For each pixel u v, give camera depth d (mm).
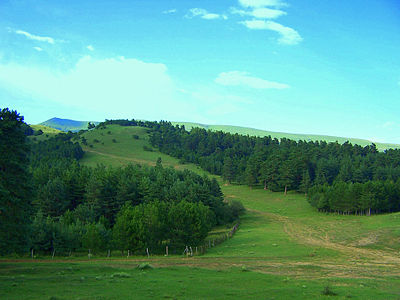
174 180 142125
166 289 25766
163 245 71875
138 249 60781
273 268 41750
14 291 23250
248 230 101062
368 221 112062
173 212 71000
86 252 67562
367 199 127875
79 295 22625
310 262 48969
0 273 30938
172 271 36344
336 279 34375
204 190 115938
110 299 21844
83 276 30766
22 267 35219
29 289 24109
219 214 116875
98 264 40938
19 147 40469
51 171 128875
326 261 50625
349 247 68688
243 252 62156
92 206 95500
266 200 169000
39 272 32312
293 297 24891
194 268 39344
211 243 76625
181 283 28594
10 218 38375
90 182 106438
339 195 133625
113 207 105562
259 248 67250
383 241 74375
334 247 68250
